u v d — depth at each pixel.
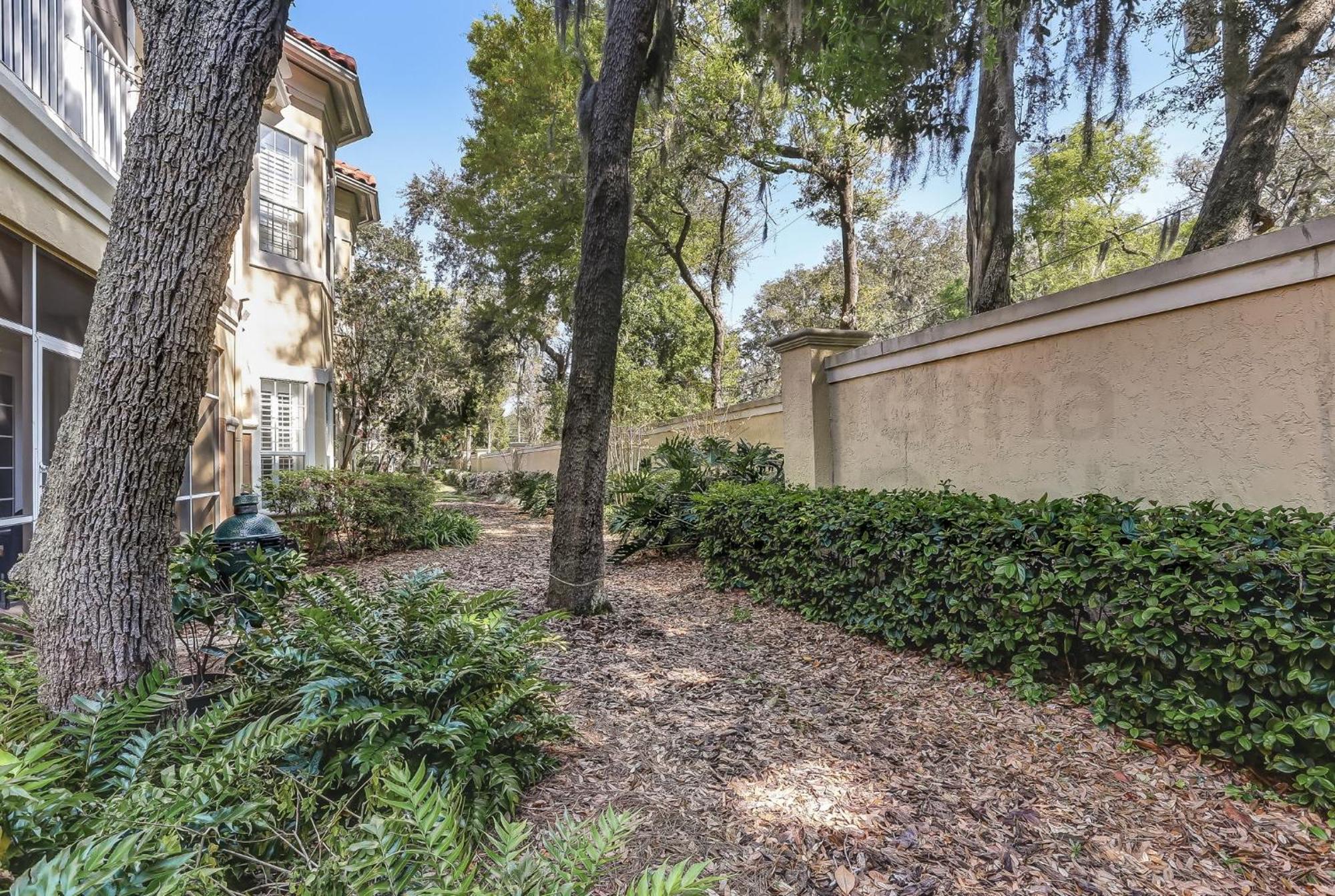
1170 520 3.02
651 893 1.26
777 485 6.61
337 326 13.97
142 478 2.08
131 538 2.09
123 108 5.54
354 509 8.30
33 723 1.92
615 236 5.21
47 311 4.24
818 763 2.73
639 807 2.38
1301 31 5.40
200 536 3.22
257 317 9.13
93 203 4.67
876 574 4.41
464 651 2.57
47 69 4.25
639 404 15.84
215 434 7.36
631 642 4.47
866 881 1.98
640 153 12.51
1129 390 3.86
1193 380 3.51
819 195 13.29
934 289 24.89
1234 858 2.06
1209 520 2.90
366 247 15.64
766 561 5.54
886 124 6.95
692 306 19.95
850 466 6.52
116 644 2.06
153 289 2.01
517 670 2.71
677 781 2.58
